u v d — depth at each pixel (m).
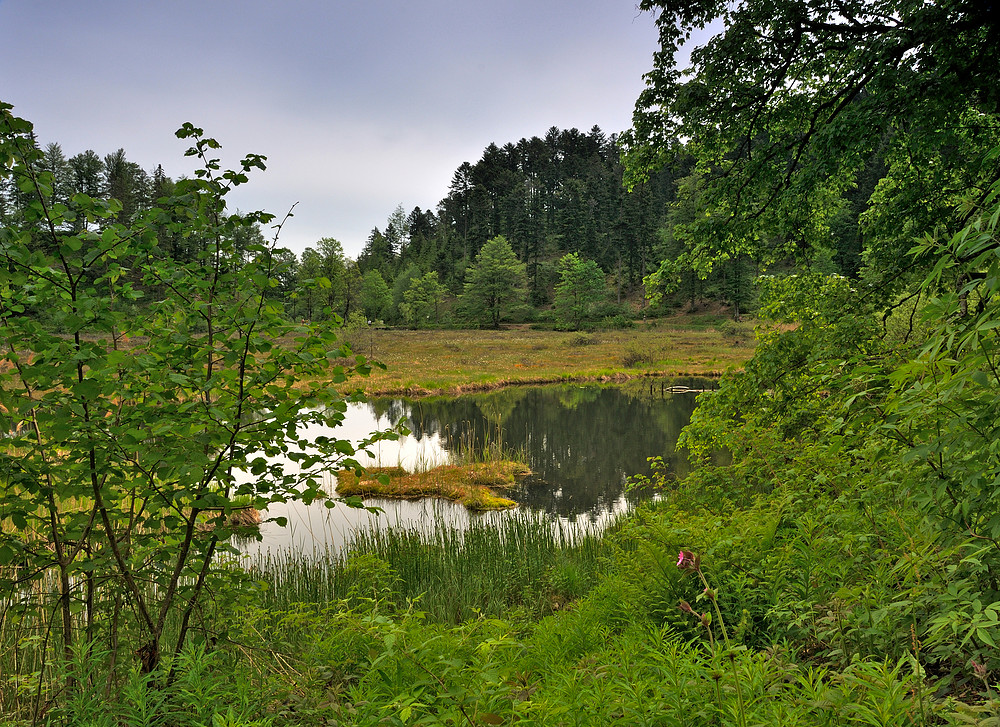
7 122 2.88
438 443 22.23
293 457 3.60
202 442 3.07
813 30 8.40
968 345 2.08
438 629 3.88
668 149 10.16
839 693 2.07
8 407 2.92
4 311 3.01
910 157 8.41
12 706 3.64
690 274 92.88
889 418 2.78
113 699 2.96
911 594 2.46
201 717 2.58
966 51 6.89
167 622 5.03
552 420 27.27
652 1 8.94
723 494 6.97
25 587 3.72
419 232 165.88
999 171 7.32
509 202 139.62
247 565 9.08
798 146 9.07
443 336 82.06
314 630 4.45
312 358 3.44
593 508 14.20
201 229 3.47
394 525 12.41
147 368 3.21
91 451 3.02
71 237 2.96
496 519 13.06
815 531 4.05
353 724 2.56
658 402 32.72
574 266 95.12
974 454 2.35
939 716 2.06
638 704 2.27
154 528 3.48
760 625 3.73
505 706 2.83
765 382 7.99
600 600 5.49
